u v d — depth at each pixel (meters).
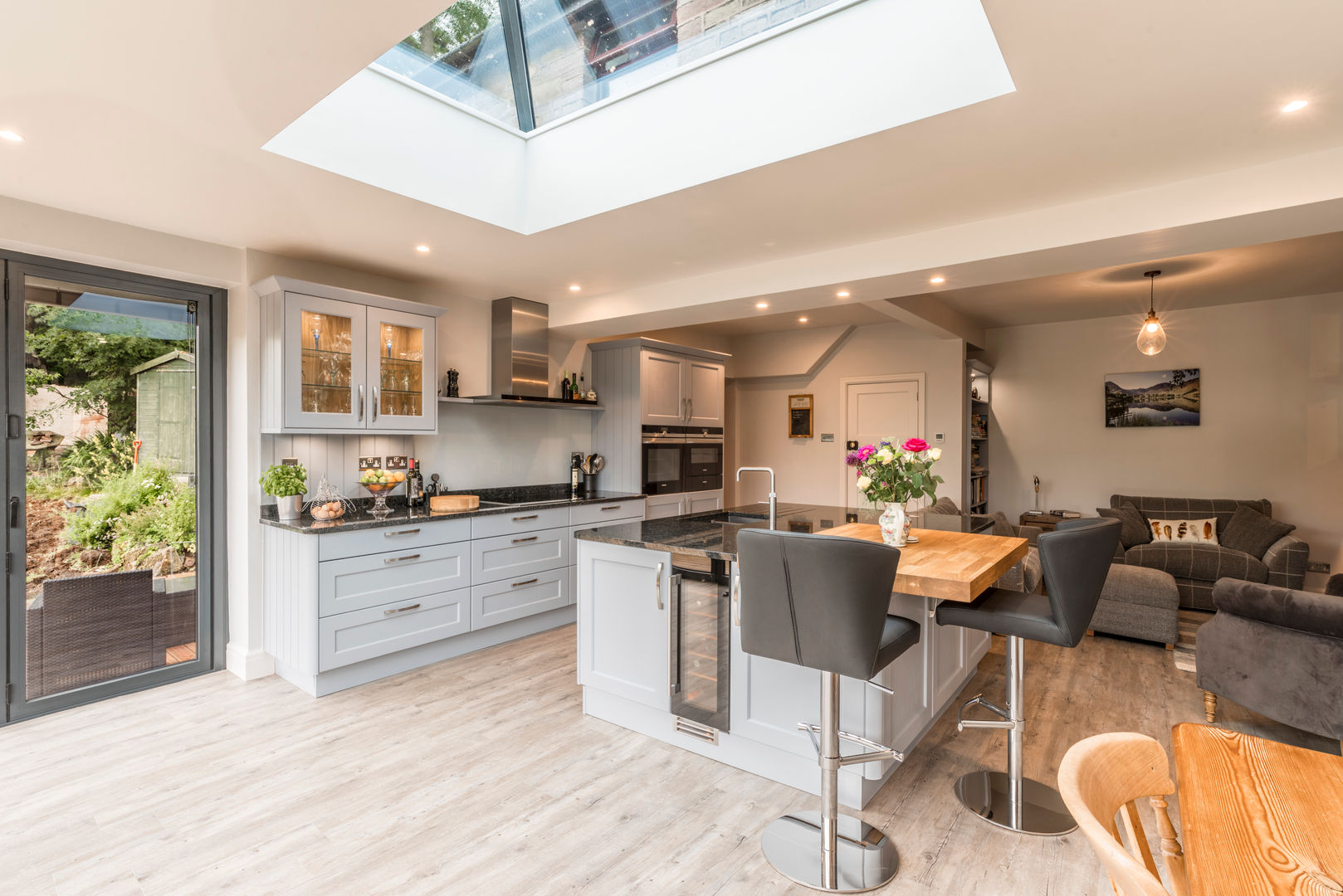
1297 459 5.34
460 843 2.02
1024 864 1.92
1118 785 0.94
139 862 1.92
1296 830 0.91
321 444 3.72
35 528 2.93
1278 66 1.79
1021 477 6.62
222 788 2.33
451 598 3.67
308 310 3.34
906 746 2.42
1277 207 2.37
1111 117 2.07
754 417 7.46
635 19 2.61
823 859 1.86
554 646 3.99
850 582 1.66
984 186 2.62
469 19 2.70
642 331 4.98
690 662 2.57
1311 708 2.56
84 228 2.88
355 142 2.51
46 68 1.75
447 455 4.39
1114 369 6.13
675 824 2.12
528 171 3.18
